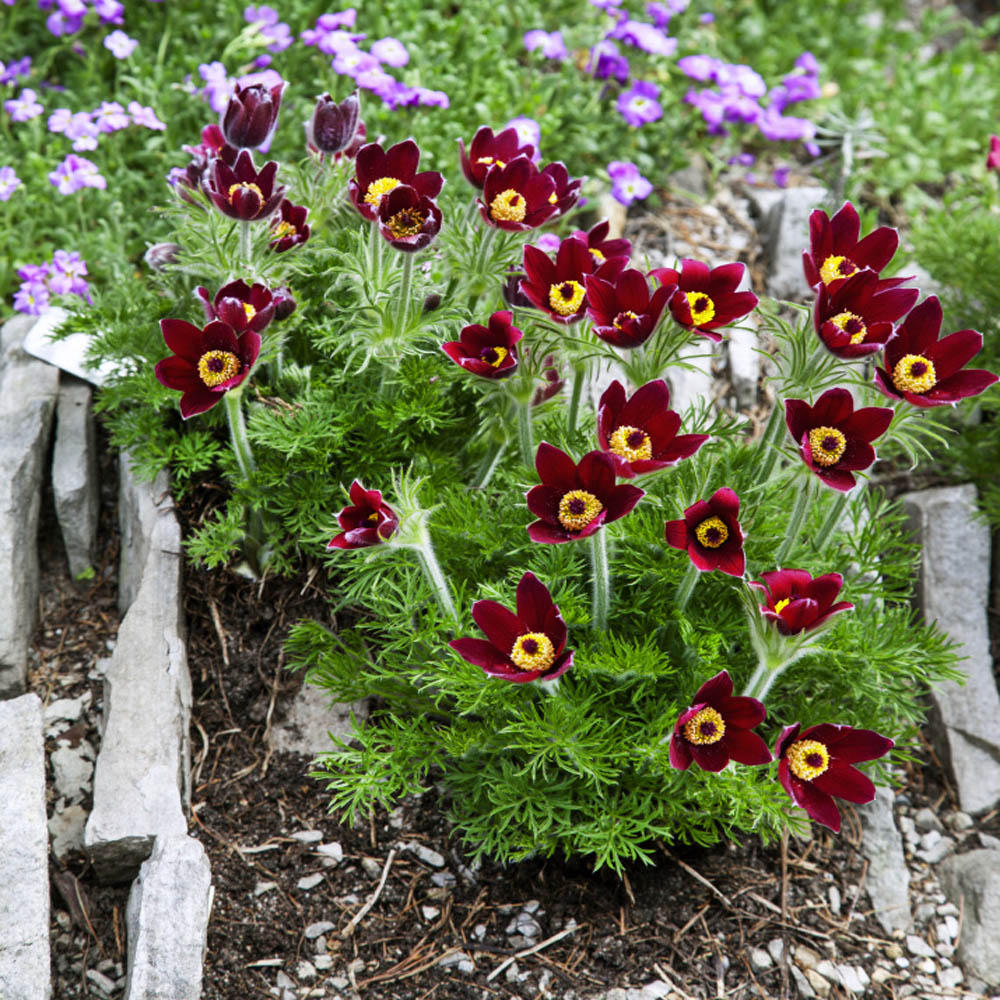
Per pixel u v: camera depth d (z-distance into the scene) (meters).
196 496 1.62
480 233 1.55
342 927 1.51
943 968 1.53
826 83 2.15
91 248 1.78
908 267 1.87
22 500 1.62
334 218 1.61
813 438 1.39
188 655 1.59
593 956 1.50
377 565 1.52
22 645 1.60
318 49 1.94
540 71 2.02
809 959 1.52
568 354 1.49
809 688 1.57
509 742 1.48
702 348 1.78
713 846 1.55
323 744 1.57
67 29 1.90
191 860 1.47
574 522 1.36
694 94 1.94
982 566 1.70
